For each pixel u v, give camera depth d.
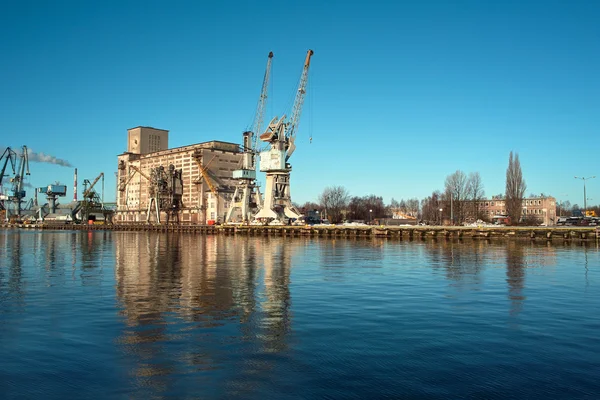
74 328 18.11
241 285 29.20
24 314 20.61
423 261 45.28
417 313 20.73
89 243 84.44
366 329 17.91
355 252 58.53
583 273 35.03
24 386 12.32
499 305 22.53
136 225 183.12
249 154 146.38
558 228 82.12
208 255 54.22
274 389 12.06
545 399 11.43
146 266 41.06
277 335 17.08
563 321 19.12
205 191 187.75
